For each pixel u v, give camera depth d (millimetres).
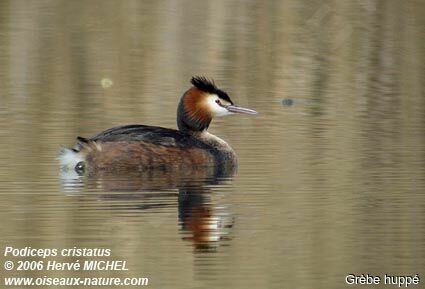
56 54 25312
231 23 28312
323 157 16500
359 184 14773
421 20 28219
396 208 13539
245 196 14148
